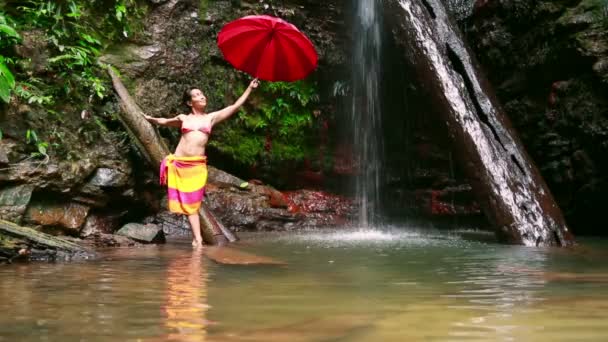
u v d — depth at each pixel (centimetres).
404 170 1047
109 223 754
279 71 661
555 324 241
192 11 966
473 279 376
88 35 816
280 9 1037
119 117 766
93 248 605
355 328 233
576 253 562
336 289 334
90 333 224
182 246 642
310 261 483
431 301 295
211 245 654
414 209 1030
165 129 902
